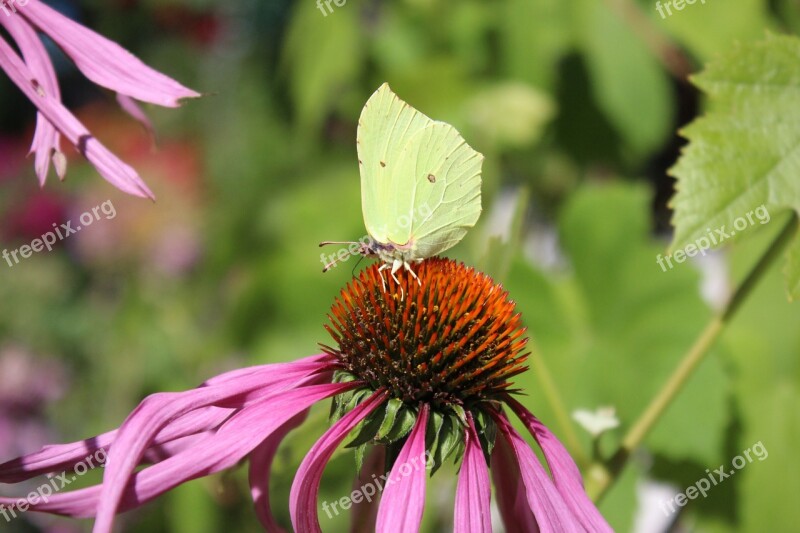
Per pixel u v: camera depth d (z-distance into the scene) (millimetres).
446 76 529
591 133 522
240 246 762
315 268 526
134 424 336
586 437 439
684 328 452
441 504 487
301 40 573
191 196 910
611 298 461
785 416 452
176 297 824
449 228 377
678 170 382
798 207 382
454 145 374
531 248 540
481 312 373
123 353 777
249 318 531
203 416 350
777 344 455
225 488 377
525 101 516
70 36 350
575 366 457
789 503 451
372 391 365
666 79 510
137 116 357
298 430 380
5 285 842
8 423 762
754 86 387
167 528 597
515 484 372
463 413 362
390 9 562
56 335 829
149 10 937
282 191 768
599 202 469
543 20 519
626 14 508
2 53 339
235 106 1027
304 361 370
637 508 440
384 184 373
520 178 542
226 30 1005
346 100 585
